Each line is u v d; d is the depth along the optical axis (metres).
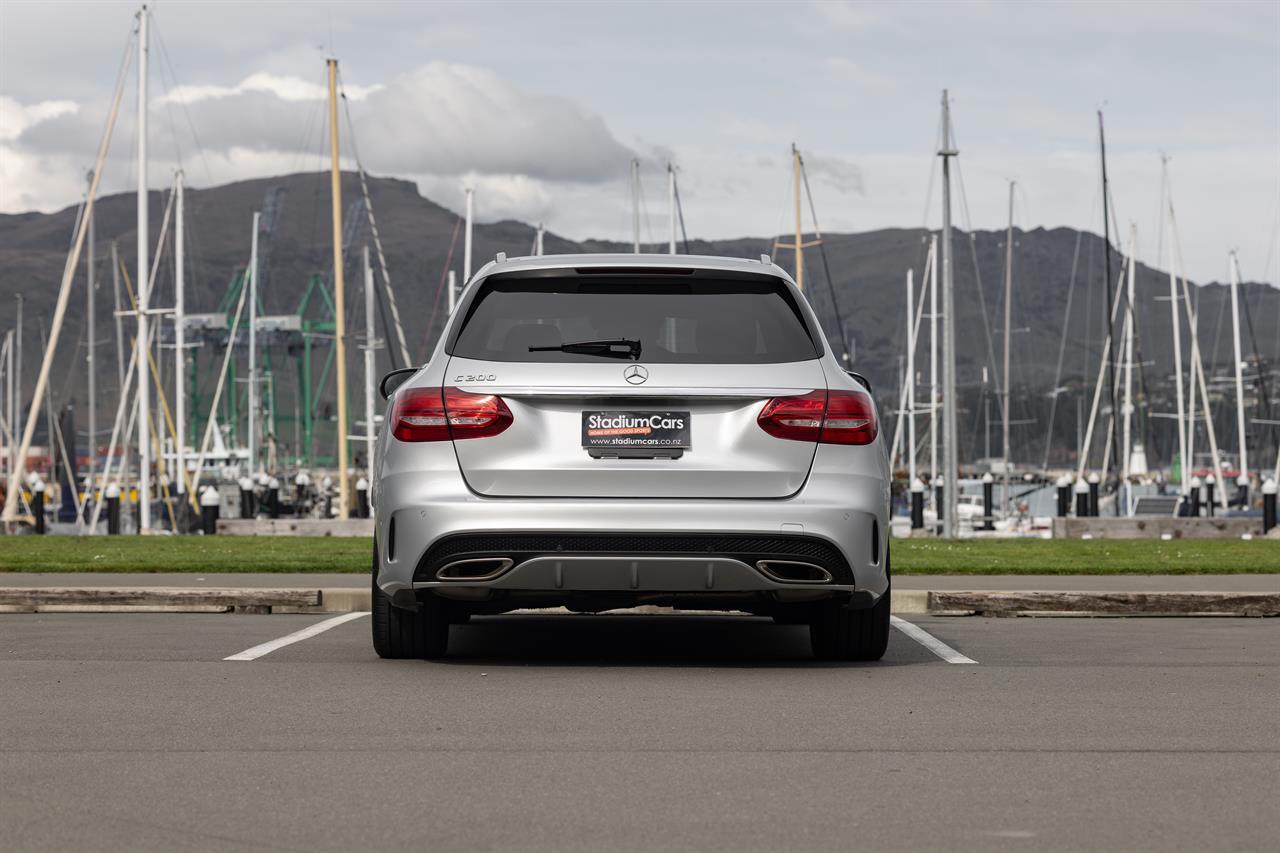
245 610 16.58
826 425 11.34
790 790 7.57
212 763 8.20
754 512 11.13
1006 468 87.19
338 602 16.77
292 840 6.64
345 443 65.75
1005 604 16.45
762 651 13.30
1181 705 10.15
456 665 12.14
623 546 11.10
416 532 11.27
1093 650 13.30
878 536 11.51
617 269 11.66
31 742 8.77
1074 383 169.50
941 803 7.30
